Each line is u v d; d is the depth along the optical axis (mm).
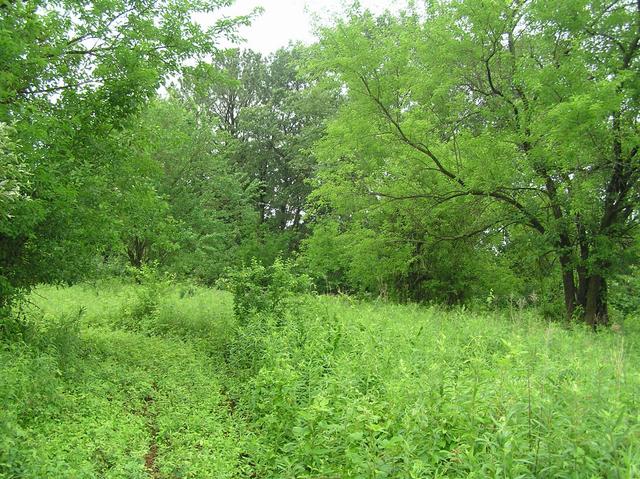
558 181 14273
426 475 4059
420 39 14883
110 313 13469
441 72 14688
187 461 5332
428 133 15781
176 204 25781
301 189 36844
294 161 33938
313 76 15688
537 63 13875
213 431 6328
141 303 13758
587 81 12461
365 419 4461
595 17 13359
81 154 8914
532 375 5133
